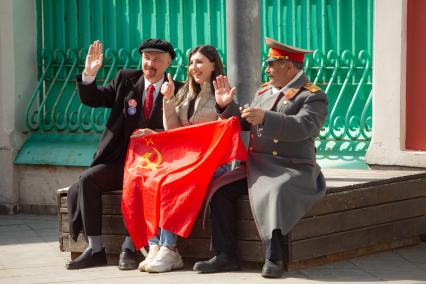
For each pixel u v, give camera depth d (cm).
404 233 1230
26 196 1606
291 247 1080
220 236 1100
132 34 1593
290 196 1066
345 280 1059
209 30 1541
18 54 1608
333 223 1130
